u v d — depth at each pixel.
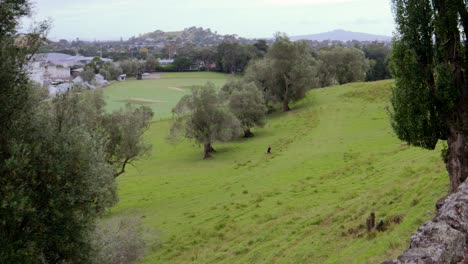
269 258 27.17
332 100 100.88
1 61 16.56
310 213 34.47
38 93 20.33
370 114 82.75
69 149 17.55
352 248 24.14
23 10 17.97
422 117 24.12
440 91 23.50
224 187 52.00
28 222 16.34
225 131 76.00
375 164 46.91
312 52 180.62
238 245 31.66
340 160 54.12
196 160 75.31
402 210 26.53
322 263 23.92
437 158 38.56
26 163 15.61
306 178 48.09
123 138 47.53
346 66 142.50
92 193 19.28
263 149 74.56
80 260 17.94
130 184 61.16
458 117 23.66
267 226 34.12
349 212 31.33
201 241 34.69
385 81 105.44
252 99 87.94
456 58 23.59
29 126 17.70
